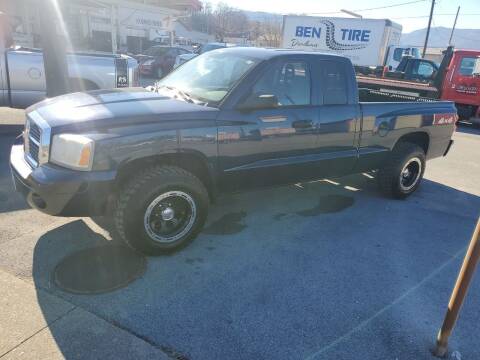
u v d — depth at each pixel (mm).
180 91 4176
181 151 3541
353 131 4816
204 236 4137
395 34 21859
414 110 5461
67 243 3754
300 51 4480
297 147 4355
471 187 6637
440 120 5832
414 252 4164
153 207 3457
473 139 11148
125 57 8453
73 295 3043
